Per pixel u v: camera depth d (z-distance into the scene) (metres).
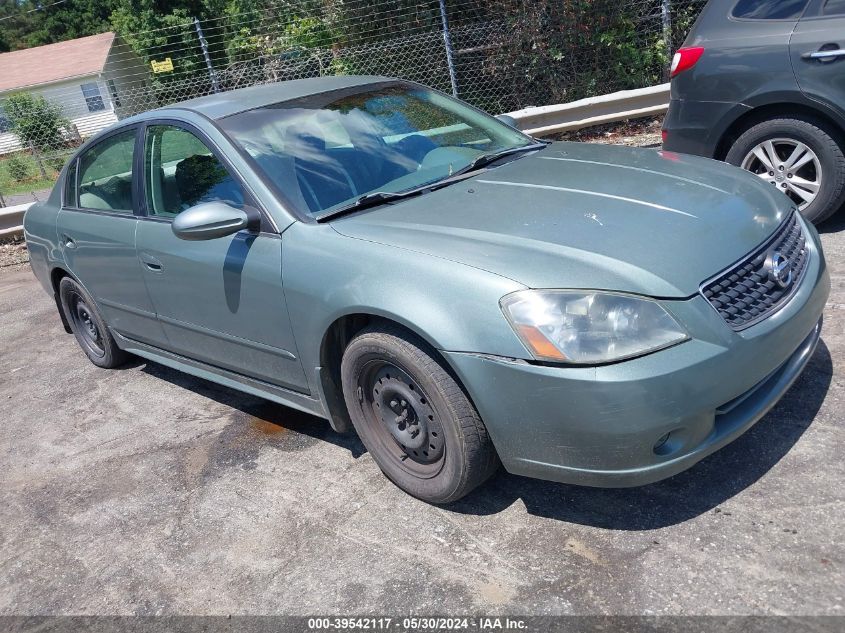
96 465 3.70
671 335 2.30
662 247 2.50
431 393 2.60
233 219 3.01
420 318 2.52
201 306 3.47
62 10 46.81
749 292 2.52
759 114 4.80
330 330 2.89
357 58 10.52
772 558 2.33
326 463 3.33
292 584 2.63
